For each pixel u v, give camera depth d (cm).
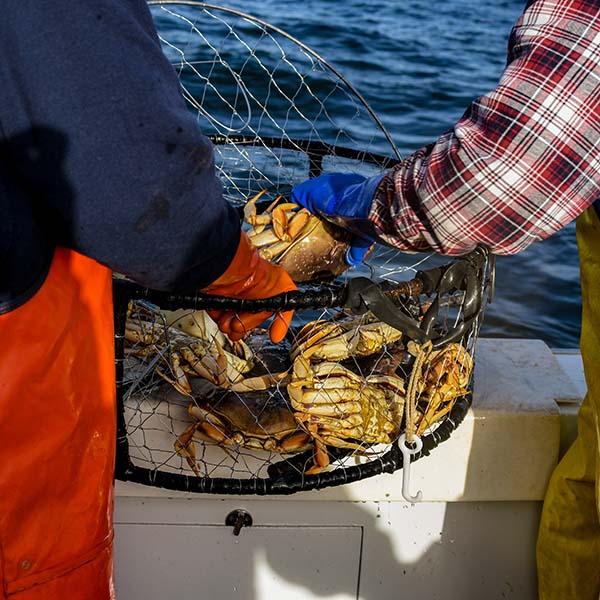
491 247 149
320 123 507
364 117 545
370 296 151
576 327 389
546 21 134
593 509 186
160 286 118
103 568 132
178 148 105
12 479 114
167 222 109
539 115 133
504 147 135
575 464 185
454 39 805
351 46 738
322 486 170
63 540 123
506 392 198
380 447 187
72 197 105
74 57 99
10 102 100
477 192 139
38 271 110
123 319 154
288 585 205
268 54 609
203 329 183
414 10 891
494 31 850
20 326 110
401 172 151
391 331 189
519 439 193
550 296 409
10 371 111
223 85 539
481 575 209
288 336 210
